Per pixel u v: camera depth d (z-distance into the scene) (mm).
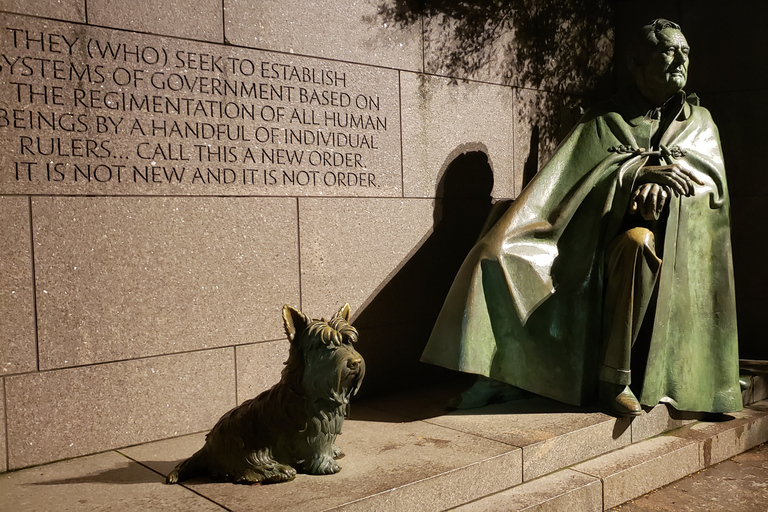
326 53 5363
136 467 4016
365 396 5684
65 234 4246
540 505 3846
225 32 4855
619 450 4734
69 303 4266
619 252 4820
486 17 6465
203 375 4793
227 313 4887
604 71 7617
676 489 4590
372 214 5668
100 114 4363
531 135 6891
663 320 4938
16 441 4086
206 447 3752
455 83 6234
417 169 5969
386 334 5805
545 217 5109
